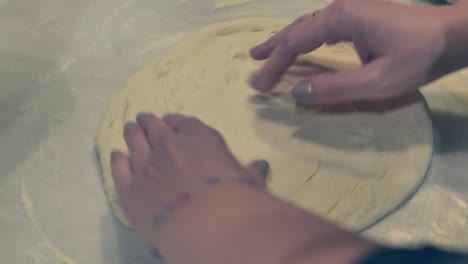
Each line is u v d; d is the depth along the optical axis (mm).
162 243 432
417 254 363
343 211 571
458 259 376
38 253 584
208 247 385
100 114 715
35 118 709
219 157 500
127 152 628
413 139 633
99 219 611
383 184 595
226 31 774
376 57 594
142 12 854
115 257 578
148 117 575
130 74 765
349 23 598
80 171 655
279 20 798
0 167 656
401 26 570
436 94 709
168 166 495
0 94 736
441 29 568
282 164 609
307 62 708
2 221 608
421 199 601
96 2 869
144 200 481
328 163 611
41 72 765
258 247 366
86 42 809
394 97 663
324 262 345
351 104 662
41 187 639
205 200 427
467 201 600
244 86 693
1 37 814
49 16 846
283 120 652
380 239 565
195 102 677
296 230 373
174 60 732
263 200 414
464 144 655
